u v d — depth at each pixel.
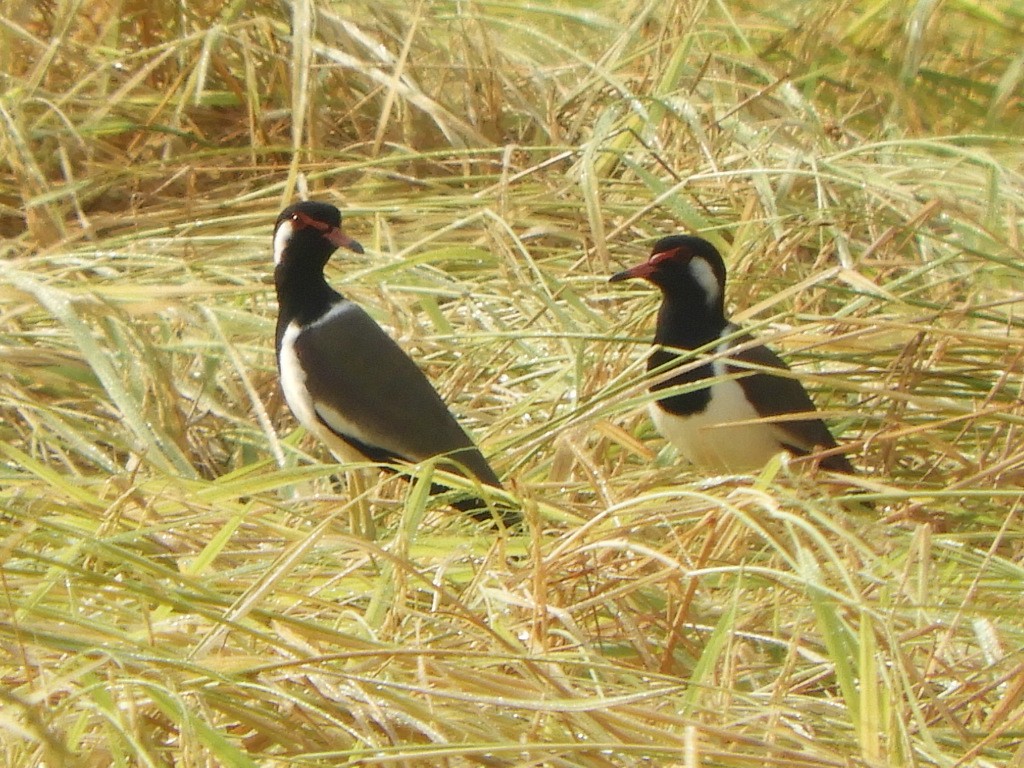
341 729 7.95
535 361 13.09
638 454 12.68
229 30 17.03
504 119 16.95
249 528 10.91
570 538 9.35
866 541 10.42
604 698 8.06
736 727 8.31
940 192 14.60
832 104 17.78
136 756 7.56
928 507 11.38
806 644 9.34
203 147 16.75
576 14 17.19
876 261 13.48
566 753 7.88
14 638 8.14
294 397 12.74
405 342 13.23
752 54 17.05
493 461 12.06
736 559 10.04
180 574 8.68
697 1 17.17
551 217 15.52
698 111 16.62
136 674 8.03
